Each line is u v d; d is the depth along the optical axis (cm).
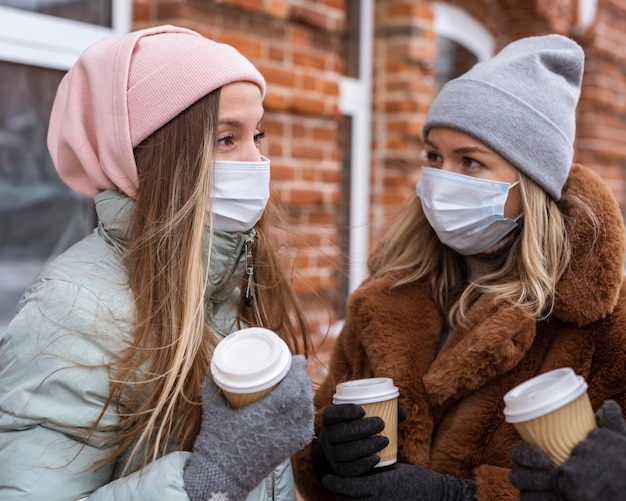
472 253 158
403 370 152
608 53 509
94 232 130
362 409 130
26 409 108
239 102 125
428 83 382
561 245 144
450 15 418
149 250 121
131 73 122
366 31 363
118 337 115
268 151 288
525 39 162
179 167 122
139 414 116
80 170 133
